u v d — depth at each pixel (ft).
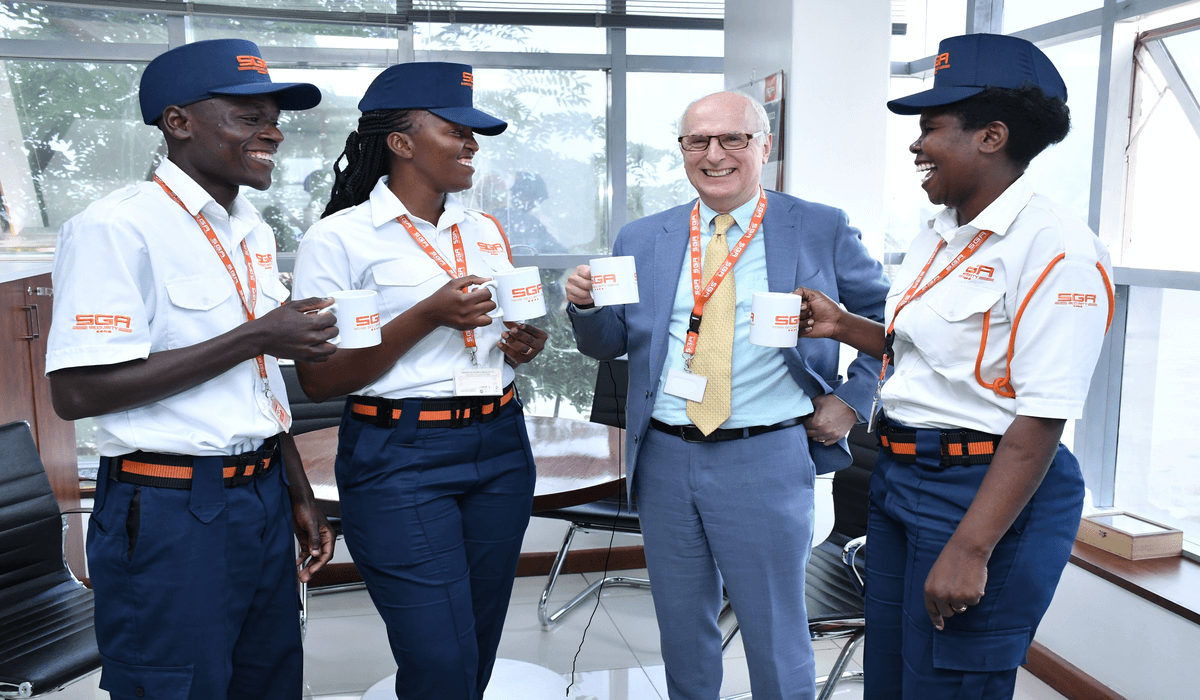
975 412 4.30
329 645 9.82
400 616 5.42
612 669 9.16
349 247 5.34
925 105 4.28
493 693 8.20
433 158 5.32
